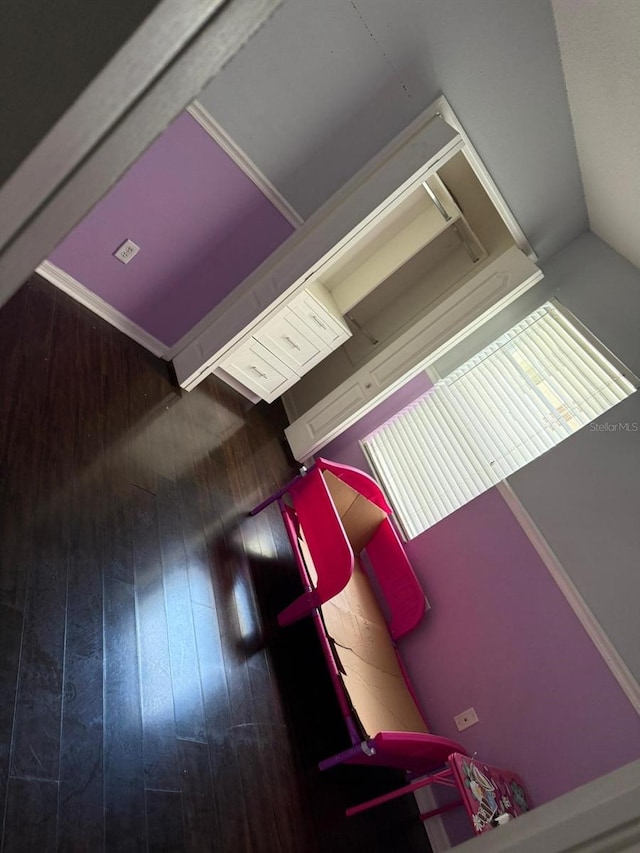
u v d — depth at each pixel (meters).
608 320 3.71
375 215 3.22
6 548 1.92
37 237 0.82
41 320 2.88
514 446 3.78
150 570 2.47
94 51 0.73
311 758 2.67
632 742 2.78
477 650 3.35
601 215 3.71
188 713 2.21
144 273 3.39
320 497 3.20
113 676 2.00
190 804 1.98
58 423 2.52
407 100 3.02
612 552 3.19
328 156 3.16
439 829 3.01
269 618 3.03
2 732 1.58
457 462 3.96
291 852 2.24
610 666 2.96
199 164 3.03
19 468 2.17
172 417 3.41
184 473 3.14
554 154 3.43
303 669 3.02
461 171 4.28
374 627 3.42
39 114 0.76
